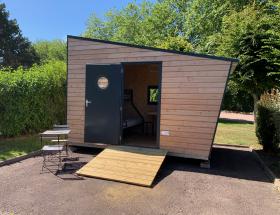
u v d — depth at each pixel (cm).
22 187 499
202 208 429
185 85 666
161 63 688
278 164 689
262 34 946
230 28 1080
